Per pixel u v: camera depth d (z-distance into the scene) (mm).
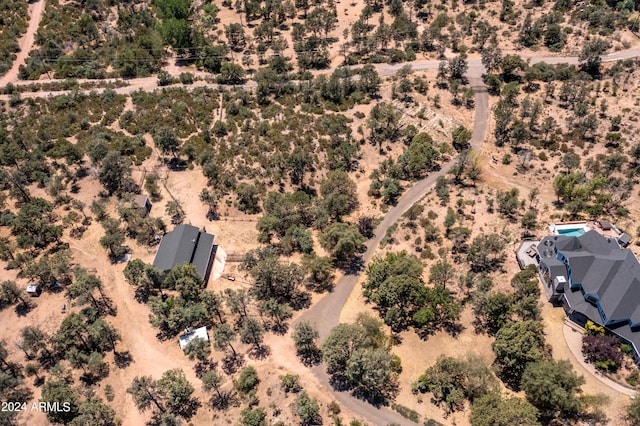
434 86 183875
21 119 174625
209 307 108125
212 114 177250
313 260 115875
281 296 116438
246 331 101500
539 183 140625
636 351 93438
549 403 86562
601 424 86625
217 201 141500
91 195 145125
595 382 92375
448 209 133625
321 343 104812
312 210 135000
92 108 180625
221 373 101062
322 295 116062
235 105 175750
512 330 94125
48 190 143375
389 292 104062
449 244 123562
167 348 106875
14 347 106062
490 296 102750
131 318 112875
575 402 83875
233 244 130000
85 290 110125
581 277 103250
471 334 104062
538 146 153875
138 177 151250
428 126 167250
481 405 84750
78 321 102625
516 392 93438
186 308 107125
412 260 111938
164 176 151625
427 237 125562
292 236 125062
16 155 151375
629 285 97438
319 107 177625
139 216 131625
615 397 90000
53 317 112125
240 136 163250
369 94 183375
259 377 99312
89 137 163625
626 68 179375
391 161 152750
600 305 98625
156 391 95812
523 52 199375
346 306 113000
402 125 168750
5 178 143000
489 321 105500
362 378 91500
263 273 112062
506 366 95000
